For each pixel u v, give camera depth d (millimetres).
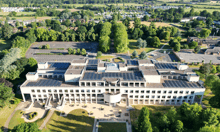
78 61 157625
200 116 105188
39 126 113500
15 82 159875
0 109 127000
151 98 133125
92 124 116125
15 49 178375
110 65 148250
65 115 123125
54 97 135375
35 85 132000
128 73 141625
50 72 151625
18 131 88938
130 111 127625
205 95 145250
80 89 130375
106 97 128875
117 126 114312
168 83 134750
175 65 159750
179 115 112938
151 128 93625
